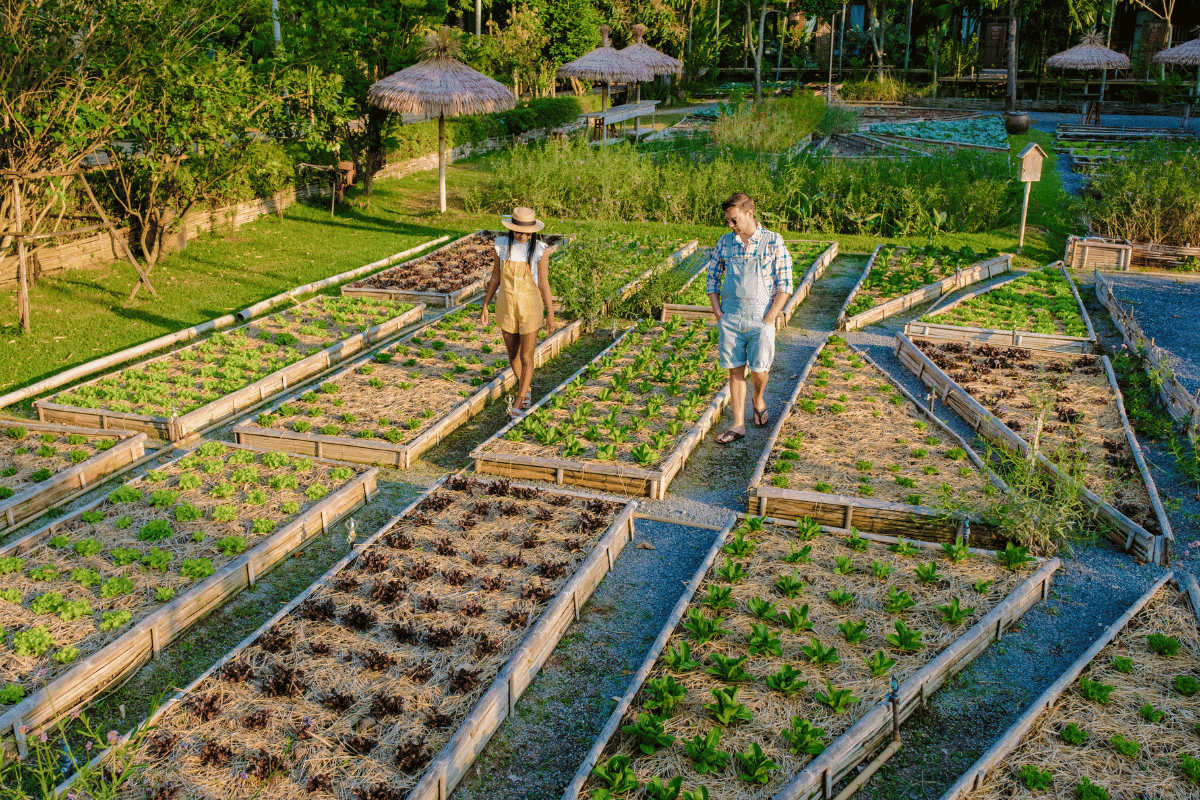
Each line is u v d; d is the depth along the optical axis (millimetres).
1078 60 29125
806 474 6223
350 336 9273
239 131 11375
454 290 11047
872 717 3873
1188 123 27906
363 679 4211
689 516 6031
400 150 19375
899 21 40031
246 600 5059
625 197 16141
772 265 6738
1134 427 7137
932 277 11898
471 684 4152
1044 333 9266
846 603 4793
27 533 5656
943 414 7664
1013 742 3828
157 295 10602
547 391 8305
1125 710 4062
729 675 4180
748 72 40594
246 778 3586
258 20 13484
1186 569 5320
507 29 27922
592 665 4586
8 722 3793
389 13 16188
